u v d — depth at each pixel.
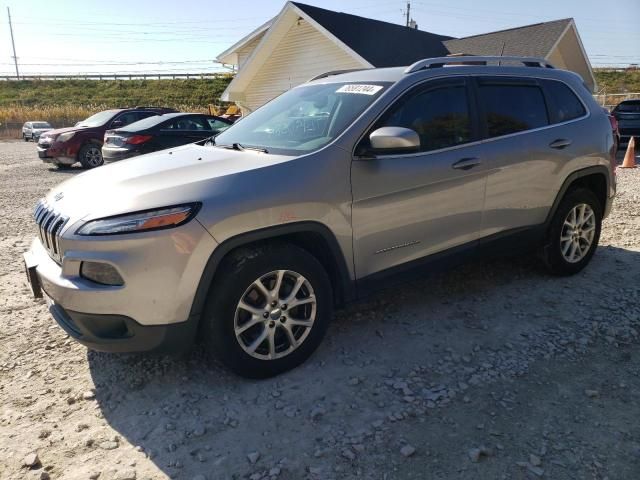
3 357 3.42
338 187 3.13
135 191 2.82
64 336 3.71
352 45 15.55
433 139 3.59
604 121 4.70
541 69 4.42
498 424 2.65
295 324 3.11
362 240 3.29
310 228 3.04
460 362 3.25
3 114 45.81
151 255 2.62
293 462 2.41
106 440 2.60
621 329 3.64
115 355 3.42
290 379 3.08
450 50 19.59
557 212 4.40
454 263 3.84
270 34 17.16
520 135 4.04
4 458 2.46
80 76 64.81
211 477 2.33
